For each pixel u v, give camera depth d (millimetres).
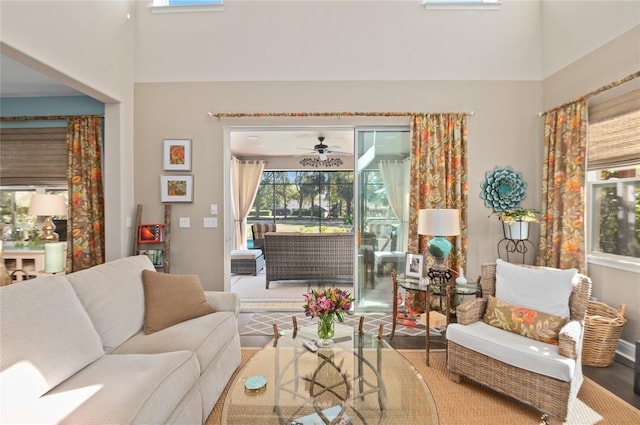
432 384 2264
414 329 3314
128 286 2211
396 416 1468
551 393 1818
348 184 8188
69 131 3799
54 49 2727
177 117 3830
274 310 3863
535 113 3750
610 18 2895
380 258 3896
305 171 8180
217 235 3842
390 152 3881
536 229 3742
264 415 1463
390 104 3781
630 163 2727
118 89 3557
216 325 2184
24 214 4230
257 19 3793
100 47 3268
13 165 4008
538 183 3748
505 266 2488
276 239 4902
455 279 2953
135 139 3834
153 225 3770
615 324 2508
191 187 3820
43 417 1224
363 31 3773
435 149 3697
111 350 1887
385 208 3885
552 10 3561
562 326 2035
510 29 3736
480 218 3764
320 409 1511
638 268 2637
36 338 1452
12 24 2379
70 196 3775
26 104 3959
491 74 3752
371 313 3809
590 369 2500
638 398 2104
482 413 1947
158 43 3820
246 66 3811
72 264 3740
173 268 3852
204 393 1859
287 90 3805
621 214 2881
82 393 1375
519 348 1963
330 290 2131
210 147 3832
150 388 1424
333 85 3789
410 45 3764
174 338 1977
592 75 3086
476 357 2145
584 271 3092
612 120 2891
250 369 1822
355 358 1950
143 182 3840
